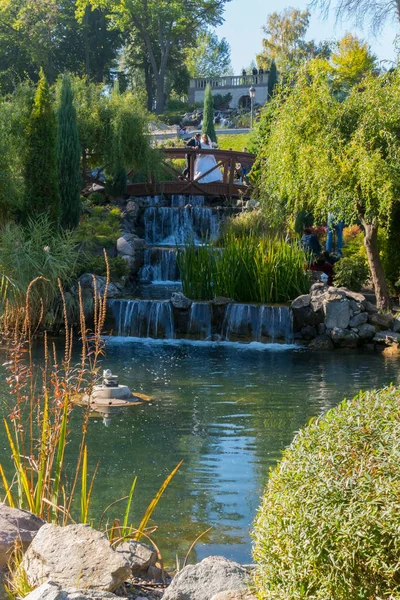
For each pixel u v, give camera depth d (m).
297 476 3.03
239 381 12.48
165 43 72.81
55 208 21.41
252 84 68.81
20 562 4.20
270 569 3.07
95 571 3.95
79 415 9.93
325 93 17.09
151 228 29.23
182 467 7.84
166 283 24.16
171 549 5.71
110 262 21.73
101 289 18.55
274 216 19.88
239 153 31.38
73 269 19.02
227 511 6.58
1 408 9.78
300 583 2.90
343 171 16.36
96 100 29.22
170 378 12.65
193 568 3.98
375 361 14.67
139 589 4.26
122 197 30.42
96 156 29.78
